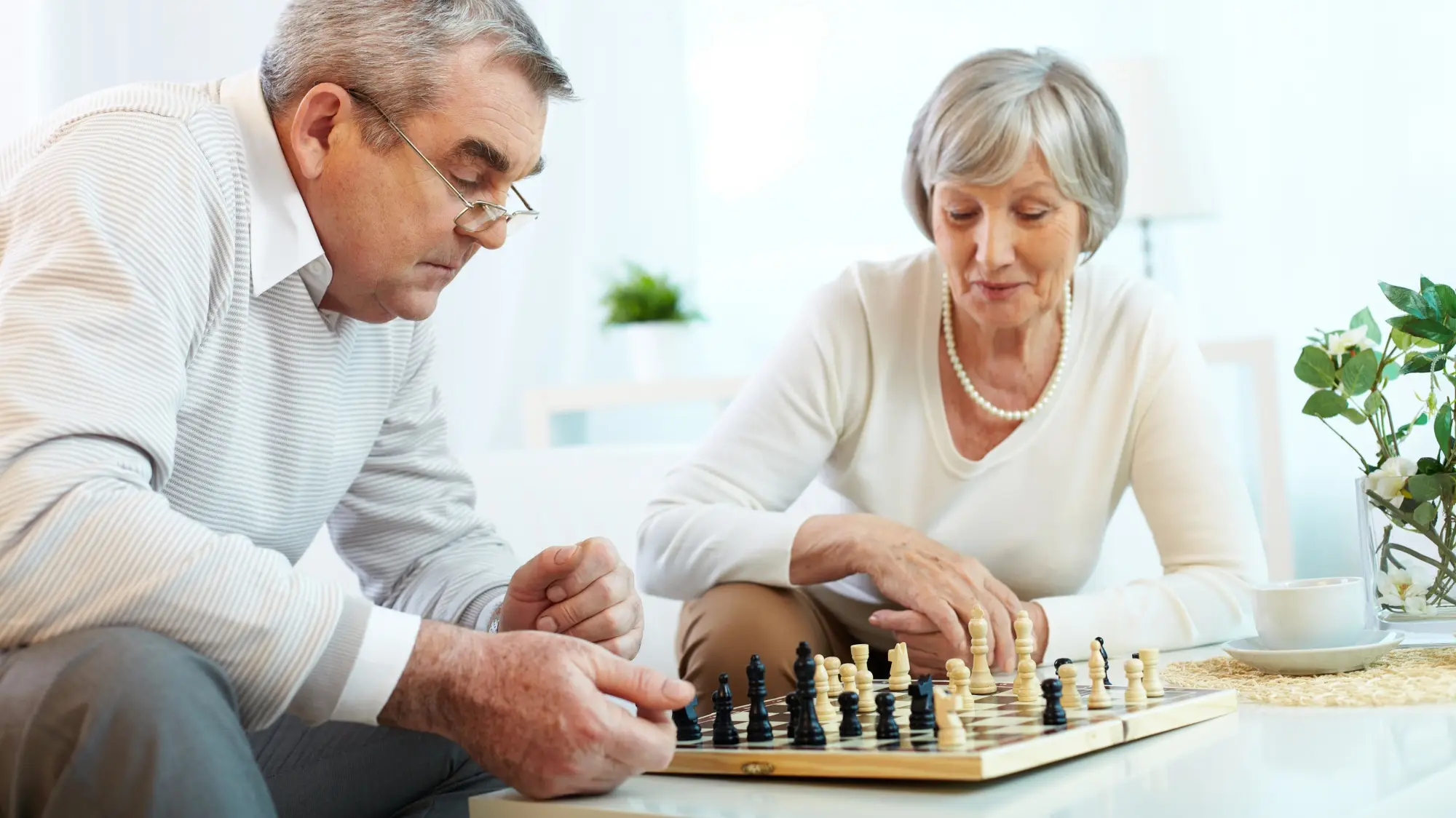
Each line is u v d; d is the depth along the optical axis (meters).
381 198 1.17
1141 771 0.88
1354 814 0.75
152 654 0.81
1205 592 1.53
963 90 1.54
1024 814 0.78
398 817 1.24
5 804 0.80
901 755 0.87
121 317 0.97
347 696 0.92
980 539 1.68
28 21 3.83
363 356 1.36
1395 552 1.26
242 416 1.22
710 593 1.60
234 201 1.15
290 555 1.36
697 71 3.91
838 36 3.80
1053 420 1.68
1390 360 1.32
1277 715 1.06
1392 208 3.27
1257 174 3.41
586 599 1.21
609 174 3.91
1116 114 1.60
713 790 0.92
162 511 0.90
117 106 1.11
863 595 1.70
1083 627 1.46
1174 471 1.65
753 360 3.88
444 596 1.42
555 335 3.92
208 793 0.78
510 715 0.90
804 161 3.84
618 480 2.28
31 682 0.81
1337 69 3.31
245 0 3.88
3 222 1.04
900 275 1.75
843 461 1.76
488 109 1.15
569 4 3.92
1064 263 1.58
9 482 0.87
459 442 3.92
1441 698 1.07
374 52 1.14
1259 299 3.41
